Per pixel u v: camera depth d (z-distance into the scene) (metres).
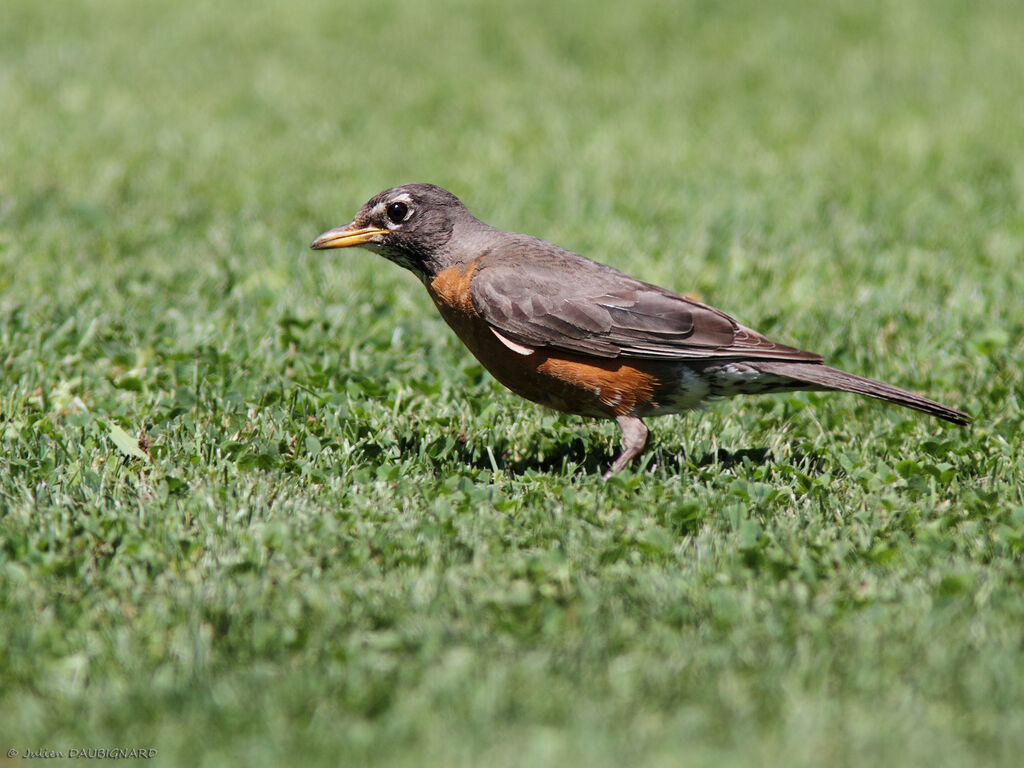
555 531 7.96
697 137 21.83
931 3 32.81
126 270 14.27
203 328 12.25
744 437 10.34
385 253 10.13
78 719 5.96
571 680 6.24
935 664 6.30
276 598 7.07
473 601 7.00
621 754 5.67
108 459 9.02
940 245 15.74
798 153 20.77
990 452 9.75
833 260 15.10
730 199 18.05
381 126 22.59
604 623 6.77
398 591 7.18
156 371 11.25
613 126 22.56
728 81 26.16
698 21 31.38
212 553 7.59
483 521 8.09
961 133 21.62
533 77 26.61
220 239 15.77
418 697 6.08
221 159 20.02
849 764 5.61
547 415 10.87
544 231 16.64
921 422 10.62
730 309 13.52
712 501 8.53
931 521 8.30
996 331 12.12
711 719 5.91
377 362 11.66
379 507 8.36
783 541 7.91
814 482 8.90
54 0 33.66
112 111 22.89
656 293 9.41
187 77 26.11
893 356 12.10
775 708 6.00
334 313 12.99
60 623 6.75
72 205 16.80
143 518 7.96
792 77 26.38
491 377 11.35
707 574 7.43
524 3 33.38
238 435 9.83
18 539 7.58
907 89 25.22
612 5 32.97
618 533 7.98
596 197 18.11
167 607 6.91
